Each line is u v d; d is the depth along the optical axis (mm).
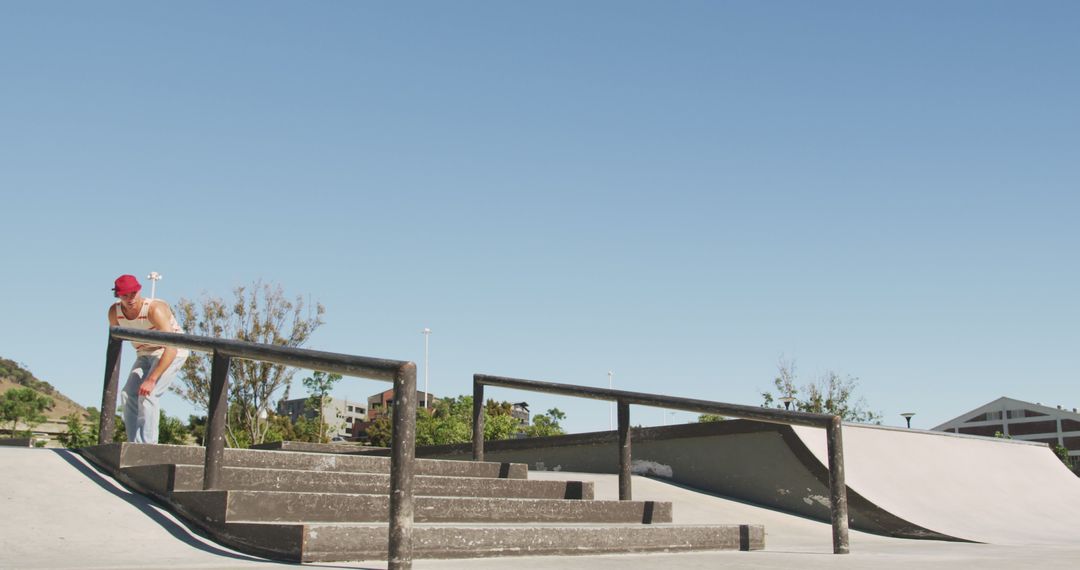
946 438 10398
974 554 5543
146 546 3771
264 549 3736
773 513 8273
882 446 9289
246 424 24625
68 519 3984
